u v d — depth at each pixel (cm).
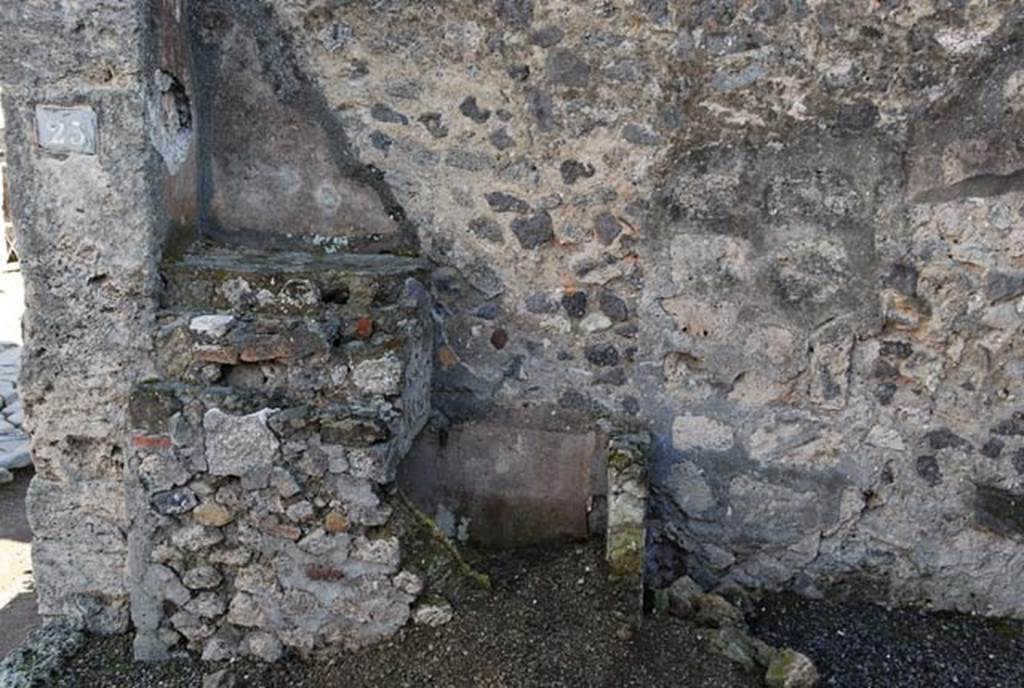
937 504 305
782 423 306
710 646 264
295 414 260
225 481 265
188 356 270
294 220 313
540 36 293
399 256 310
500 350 313
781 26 285
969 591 309
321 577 267
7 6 261
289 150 308
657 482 315
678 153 295
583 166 299
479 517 321
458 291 311
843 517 310
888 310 296
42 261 275
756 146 291
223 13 300
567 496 317
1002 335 294
